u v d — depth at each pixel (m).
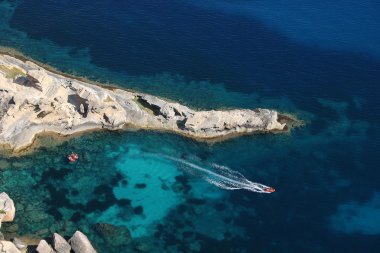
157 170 81.50
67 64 103.62
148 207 74.88
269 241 71.88
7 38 109.44
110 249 67.50
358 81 109.12
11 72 91.38
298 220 75.62
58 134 84.19
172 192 77.88
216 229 72.75
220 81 105.25
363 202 79.81
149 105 92.12
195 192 78.38
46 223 69.69
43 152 81.06
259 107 99.00
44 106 81.62
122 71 104.19
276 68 110.94
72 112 85.81
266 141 90.44
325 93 105.00
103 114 86.50
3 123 79.56
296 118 97.12
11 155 79.19
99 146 84.31
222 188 79.62
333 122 97.06
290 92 104.38
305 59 114.75
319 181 83.19
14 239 65.12
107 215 72.56
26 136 81.25
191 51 113.00
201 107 96.81
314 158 87.88
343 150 90.38
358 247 72.19
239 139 90.00
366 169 86.50
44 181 76.31
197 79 104.88
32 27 114.31
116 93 94.12
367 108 101.44
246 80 106.38
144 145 85.75
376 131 95.62
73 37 112.69
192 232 71.81
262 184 81.25
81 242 64.12
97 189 76.50
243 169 84.00
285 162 86.44
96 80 99.94
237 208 76.50
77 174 78.50
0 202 68.94
